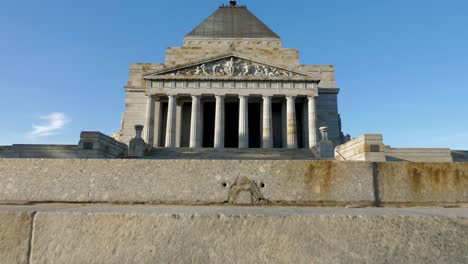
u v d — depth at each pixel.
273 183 5.54
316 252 3.88
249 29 58.97
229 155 31.75
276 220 3.99
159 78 44.06
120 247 3.92
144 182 5.54
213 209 4.67
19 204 5.44
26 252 3.94
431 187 5.64
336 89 52.19
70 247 3.94
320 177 5.58
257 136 53.03
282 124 47.69
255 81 44.38
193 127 43.28
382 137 23.20
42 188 5.54
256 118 53.66
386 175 5.67
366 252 3.86
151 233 3.96
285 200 5.48
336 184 5.56
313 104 43.94
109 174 5.58
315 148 32.62
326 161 5.66
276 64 44.78
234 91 44.16
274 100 47.88
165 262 3.85
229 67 44.97
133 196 5.48
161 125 48.66
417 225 3.95
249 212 4.22
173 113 43.59
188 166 5.59
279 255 3.87
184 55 53.03
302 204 5.46
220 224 3.98
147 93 43.84
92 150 23.39
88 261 3.89
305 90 44.31
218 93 44.09
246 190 5.50
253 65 45.50
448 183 5.67
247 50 53.75
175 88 44.19
